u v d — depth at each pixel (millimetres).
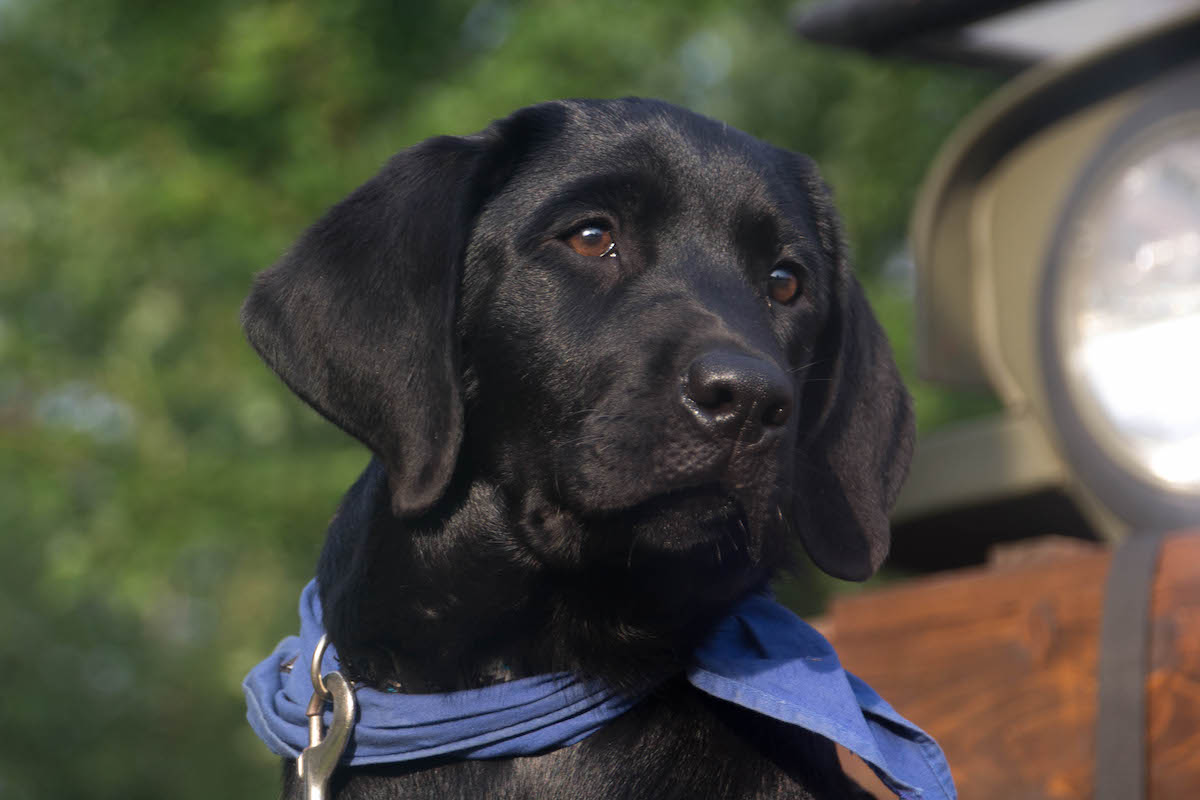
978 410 12016
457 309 3145
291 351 3061
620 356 2906
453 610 3070
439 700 2930
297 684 3090
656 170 3146
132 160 12055
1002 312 4961
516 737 2920
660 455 2787
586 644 3043
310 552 11445
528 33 11695
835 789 3055
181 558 12461
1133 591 3434
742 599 3184
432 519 3100
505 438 3082
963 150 4957
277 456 11570
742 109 13000
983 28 5727
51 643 18609
